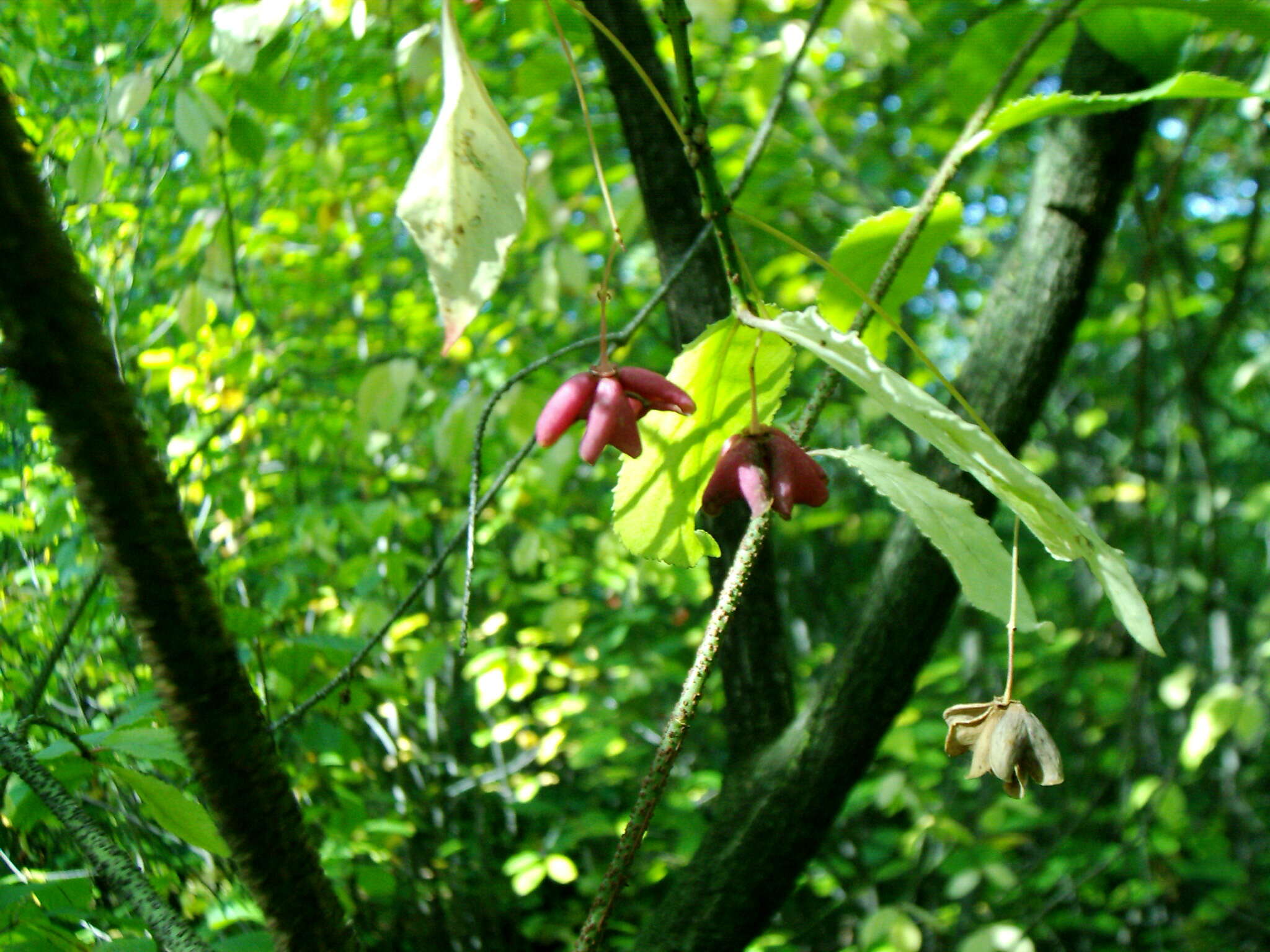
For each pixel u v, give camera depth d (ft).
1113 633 2.16
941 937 1.97
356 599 1.62
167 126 1.42
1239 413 2.72
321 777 1.52
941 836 1.78
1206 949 1.93
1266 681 1.69
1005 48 1.02
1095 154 1.00
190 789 0.83
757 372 0.60
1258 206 1.64
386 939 1.65
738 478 0.56
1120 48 0.94
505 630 2.00
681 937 0.93
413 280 2.20
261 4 0.83
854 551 2.74
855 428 2.53
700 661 0.54
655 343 2.27
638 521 0.65
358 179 2.00
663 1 0.56
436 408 1.81
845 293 0.76
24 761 0.64
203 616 0.51
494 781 1.92
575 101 2.10
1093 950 2.10
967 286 2.50
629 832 0.53
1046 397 1.01
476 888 1.88
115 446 0.48
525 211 0.51
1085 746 2.22
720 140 1.85
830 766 0.95
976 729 0.59
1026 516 0.54
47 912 0.72
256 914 0.97
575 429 1.45
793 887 0.95
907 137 2.39
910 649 0.96
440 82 1.80
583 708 1.84
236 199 1.73
